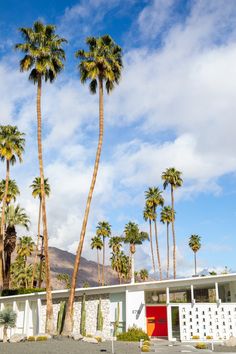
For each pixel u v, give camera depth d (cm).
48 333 3412
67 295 4097
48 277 3575
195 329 3681
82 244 3516
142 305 3828
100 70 3959
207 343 3425
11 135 5297
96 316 3916
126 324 3728
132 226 7975
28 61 4019
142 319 3778
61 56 4159
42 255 6184
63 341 3003
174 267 7006
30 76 4122
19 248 9294
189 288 4203
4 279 5412
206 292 4425
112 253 10712
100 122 3872
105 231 9731
